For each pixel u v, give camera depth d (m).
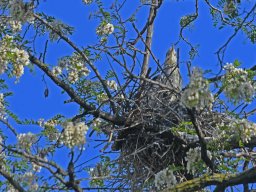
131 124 14.22
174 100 14.30
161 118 14.22
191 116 11.86
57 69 14.10
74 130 10.52
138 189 13.83
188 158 12.27
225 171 12.38
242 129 12.20
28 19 12.62
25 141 11.55
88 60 13.86
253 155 12.99
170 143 14.18
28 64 12.84
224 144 12.49
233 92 11.01
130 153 14.32
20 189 10.49
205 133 13.77
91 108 13.88
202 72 10.44
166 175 12.03
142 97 14.37
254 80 11.40
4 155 11.79
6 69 12.32
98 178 11.44
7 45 12.34
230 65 11.19
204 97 10.39
